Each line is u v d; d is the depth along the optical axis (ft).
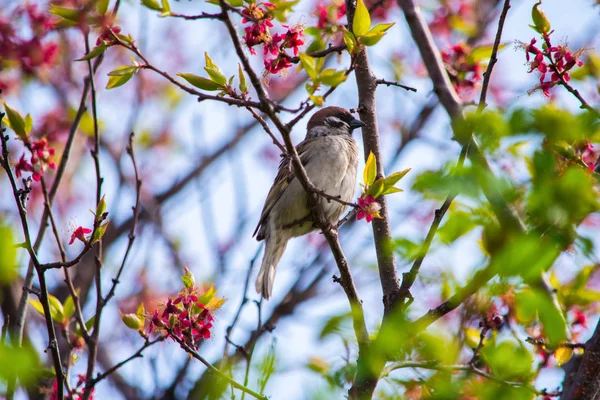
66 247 51.37
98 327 29.89
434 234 18.88
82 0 24.50
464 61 36.06
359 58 31.19
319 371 23.66
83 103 33.19
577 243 16.71
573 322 30.22
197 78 24.11
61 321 32.14
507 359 22.76
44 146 31.53
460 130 17.80
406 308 22.76
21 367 16.47
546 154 17.21
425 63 31.48
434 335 21.25
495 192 16.72
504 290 18.80
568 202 16.51
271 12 23.76
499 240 17.20
